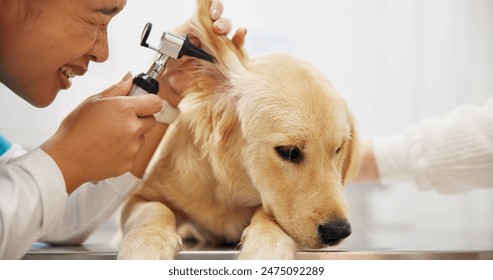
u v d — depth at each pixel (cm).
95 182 102
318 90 120
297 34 218
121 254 94
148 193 133
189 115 130
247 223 133
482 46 228
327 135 115
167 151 133
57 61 96
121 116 90
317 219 107
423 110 229
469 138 165
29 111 206
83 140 87
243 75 125
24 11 91
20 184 79
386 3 225
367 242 163
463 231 241
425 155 169
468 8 227
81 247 118
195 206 131
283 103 117
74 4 92
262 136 117
